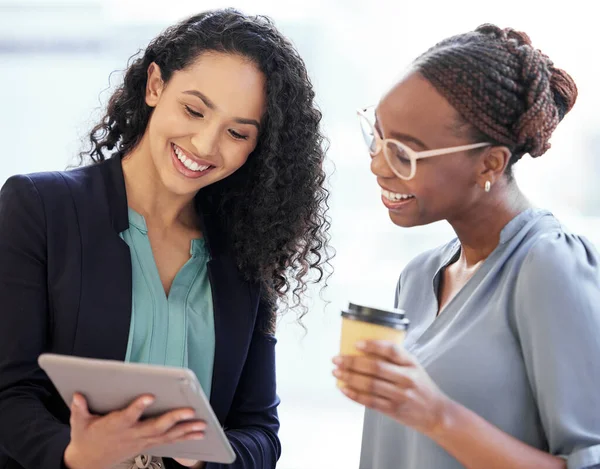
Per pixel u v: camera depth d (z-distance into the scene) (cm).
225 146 172
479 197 149
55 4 480
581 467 130
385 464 156
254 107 172
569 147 432
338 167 482
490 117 142
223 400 179
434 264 168
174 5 479
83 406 136
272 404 189
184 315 174
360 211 479
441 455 145
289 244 190
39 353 165
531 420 141
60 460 148
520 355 142
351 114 481
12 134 487
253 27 175
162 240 180
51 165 488
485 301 148
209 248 183
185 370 123
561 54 423
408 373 126
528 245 146
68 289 164
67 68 484
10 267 164
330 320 462
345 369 128
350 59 479
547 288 138
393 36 474
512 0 433
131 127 183
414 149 144
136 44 483
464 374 142
